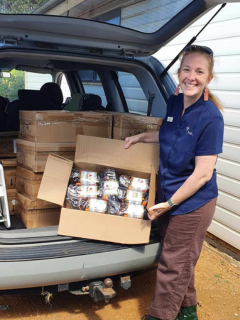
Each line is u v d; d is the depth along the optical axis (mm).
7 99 4453
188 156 2229
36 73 5000
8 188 3086
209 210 2316
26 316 2674
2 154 3213
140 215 2441
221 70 3969
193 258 2344
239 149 3746
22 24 2561
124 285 2541
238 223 3734
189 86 2180
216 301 3074
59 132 2734
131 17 2727
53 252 2291
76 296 2998
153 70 3430
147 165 2461
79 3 2455
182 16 2734
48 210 2820
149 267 2697
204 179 2180
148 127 2770
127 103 4457
